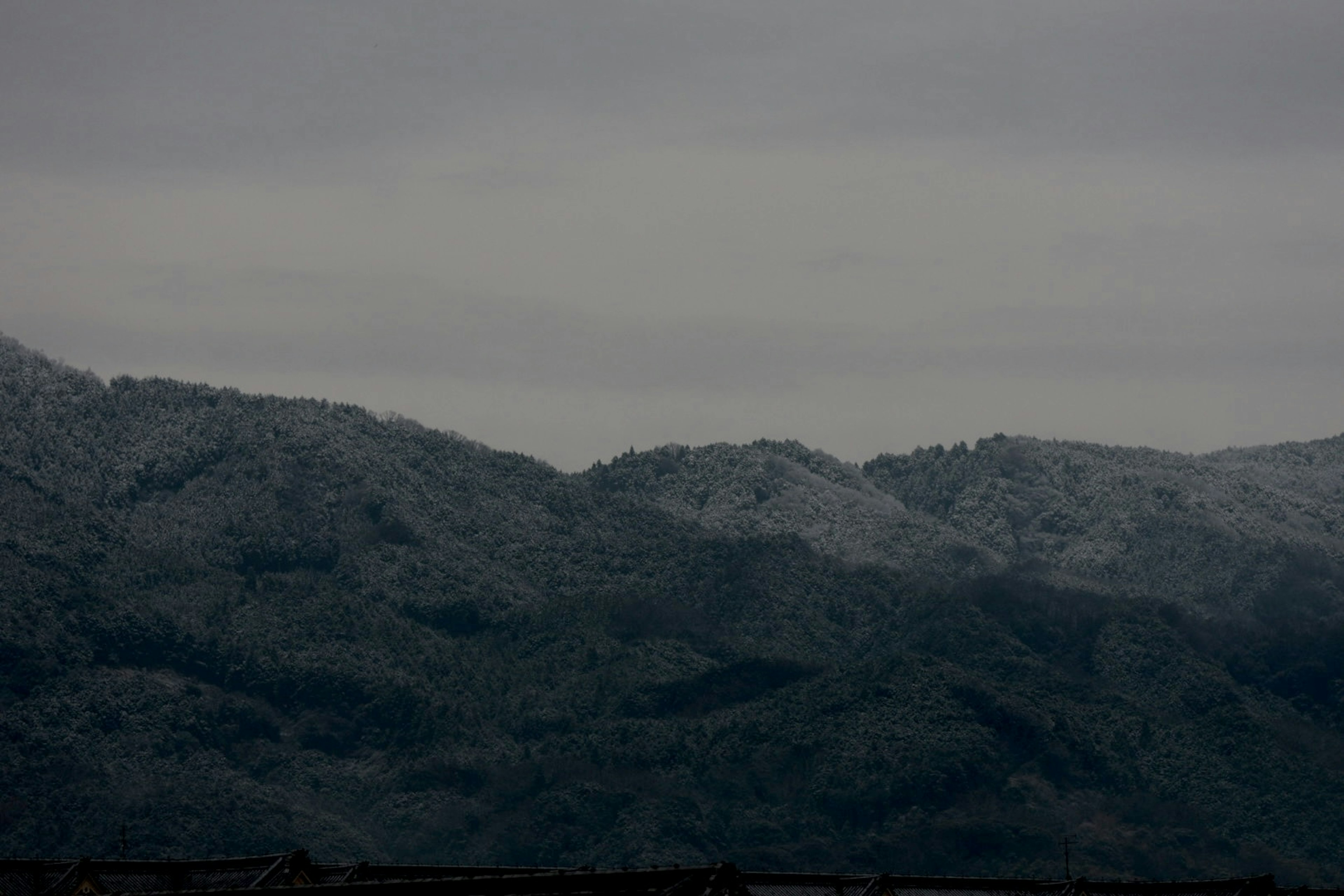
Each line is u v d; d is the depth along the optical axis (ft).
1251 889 503.20
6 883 480.64
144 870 496.23
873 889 474.49
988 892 492.54
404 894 334.85
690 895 349.82
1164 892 505.25
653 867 378.12
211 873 499.10
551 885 342.85
